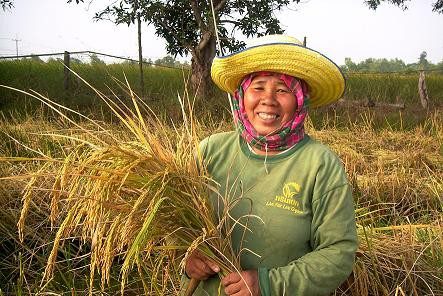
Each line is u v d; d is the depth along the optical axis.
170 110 9.48
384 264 3.12
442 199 4.84
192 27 12.11
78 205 1.82
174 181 1.94
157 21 11.75
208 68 11.68
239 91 2.02
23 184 4.13
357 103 12.99
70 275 3.09
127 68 13.66
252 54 1.90
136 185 1.86
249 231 1.97
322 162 1.91
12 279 3.31
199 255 2.01
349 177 5.37
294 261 1.91
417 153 6.74
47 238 3.51
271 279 1.88
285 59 1.88
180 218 1.96
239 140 2.07
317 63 1.90
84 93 11.16
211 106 9.91
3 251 3.59
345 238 1.89
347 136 8.50
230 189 1.98
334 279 1.88
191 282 2.05
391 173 5.85
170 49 12.55
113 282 3.13
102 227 1.83
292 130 1.94
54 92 10.98
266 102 1.93
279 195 1.94
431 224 4.01
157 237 1.96
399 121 10.53
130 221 1.75
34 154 5.38
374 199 4.96
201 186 1.98
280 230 1.93
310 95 2.11
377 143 8.16
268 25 11.87
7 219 3.74
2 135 6.23
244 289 1.88
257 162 1.99
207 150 2.11
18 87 10.96
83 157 1.93
